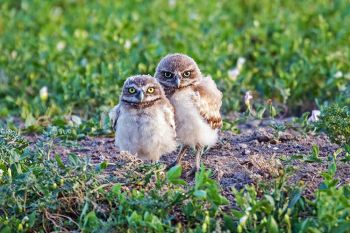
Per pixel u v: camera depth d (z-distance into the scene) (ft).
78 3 84.74
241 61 58.18
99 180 36.14
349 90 51.93
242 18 78.07
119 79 54.60
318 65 58.18
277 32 69.10
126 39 64.03
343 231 31.19
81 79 55.72
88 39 67.26
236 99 54.65
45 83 58.85
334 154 37.22
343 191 33.81
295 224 32.53
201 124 39.58
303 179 36.32
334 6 76.79
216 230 31.76
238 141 43.75
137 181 36.32
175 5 79.92
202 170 33.58
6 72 61.41
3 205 34.73
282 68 60.95
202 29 71.10
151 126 37.83
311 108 55.52
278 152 41.34
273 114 45.39
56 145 44.04
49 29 73.51
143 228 32.60
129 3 81.61
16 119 53.67
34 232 34.53
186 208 33.58
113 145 44.37
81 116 53.21
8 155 37.88
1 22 76.95
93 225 33.30
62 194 35.27
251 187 33.68
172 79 40.47
